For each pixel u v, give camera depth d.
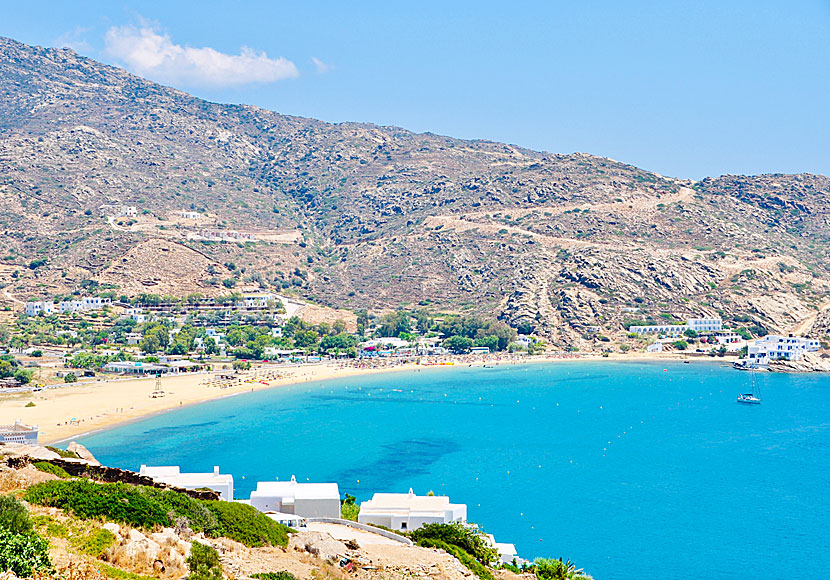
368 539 81.81
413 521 96.62
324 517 98.56
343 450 180.62
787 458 173.12
